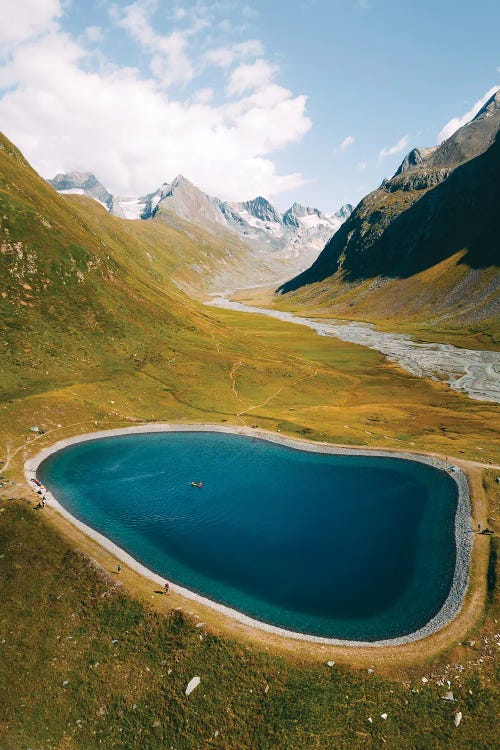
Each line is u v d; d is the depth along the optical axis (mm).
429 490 81188
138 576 55625
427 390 150875
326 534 67688
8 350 115188
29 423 94375
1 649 46250
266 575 58031
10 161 182625
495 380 159500
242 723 40250
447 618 50812
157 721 40906
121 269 181750
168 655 45750
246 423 113875
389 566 60281
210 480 84188
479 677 43219
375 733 39000
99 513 70062
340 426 113000
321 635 48688
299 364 173125
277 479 85438
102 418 104938
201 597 53469
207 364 148250
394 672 43906
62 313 136750
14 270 135625
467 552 62219
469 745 37875
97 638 47719
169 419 112688
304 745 38344
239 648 45938
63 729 40750
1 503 65562
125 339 143625
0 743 39594
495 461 89062
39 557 56812
